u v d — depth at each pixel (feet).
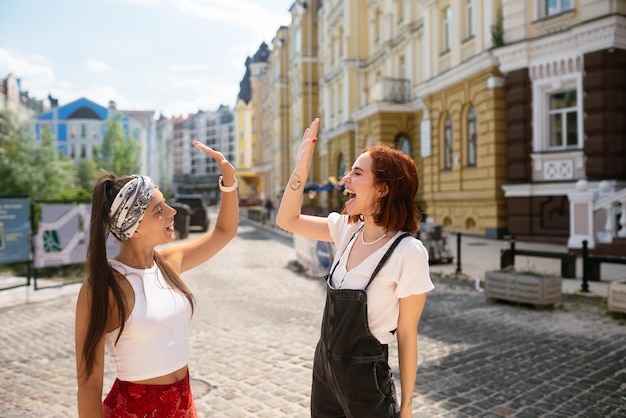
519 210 53.36
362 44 100.07
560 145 51.21
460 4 63.31
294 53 149.59
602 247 39.17
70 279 36.09
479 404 13.07
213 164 455.63
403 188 6.54
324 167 126.62
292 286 32.17
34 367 16.90
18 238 30.07
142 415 5.92
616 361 16.28
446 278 33.12
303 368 16.14
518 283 24.29
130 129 349.20
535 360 16.51
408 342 6.33
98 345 5.70
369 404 6.20
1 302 28.25
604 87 46.09
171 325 6.22
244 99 325.62
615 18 44.24
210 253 7.29
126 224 5.96
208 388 14.57
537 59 51.13
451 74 63.00
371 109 80.64
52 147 131.75
